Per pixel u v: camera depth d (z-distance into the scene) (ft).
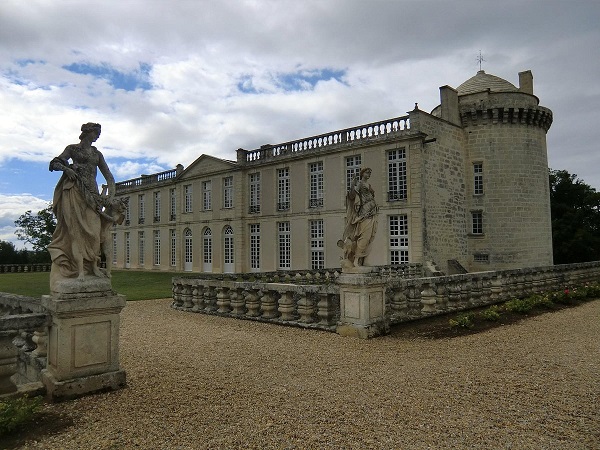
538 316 39.04
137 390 19.67
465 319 33.42
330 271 79.77
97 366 19.38
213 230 124.47
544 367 22.80
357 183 32.55
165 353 27.20
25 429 15.26
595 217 154.10
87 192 19.51
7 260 184.75
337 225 94.32
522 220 91.20
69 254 19.47
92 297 19.11
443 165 87.25
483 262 91.45
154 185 147.23
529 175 92.63
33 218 200.95
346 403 17.89
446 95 91.09
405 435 14.79
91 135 20.22
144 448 13.91
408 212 81.71
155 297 61.41
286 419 16.22
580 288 54.54
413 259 80.84
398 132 83.30
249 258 115.85
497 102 91.45
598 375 21.31
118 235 166.61
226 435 14.85
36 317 18.57
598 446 13.83
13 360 18.24
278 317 37.91
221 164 121.49
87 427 15.57
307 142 101.81
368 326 30.66
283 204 106.73
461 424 15.65
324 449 13.80
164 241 144.25
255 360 25.20
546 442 14.15
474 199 92.79
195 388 19.99
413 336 30.99
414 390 19.44
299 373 22.45
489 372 22.06
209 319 40.34
